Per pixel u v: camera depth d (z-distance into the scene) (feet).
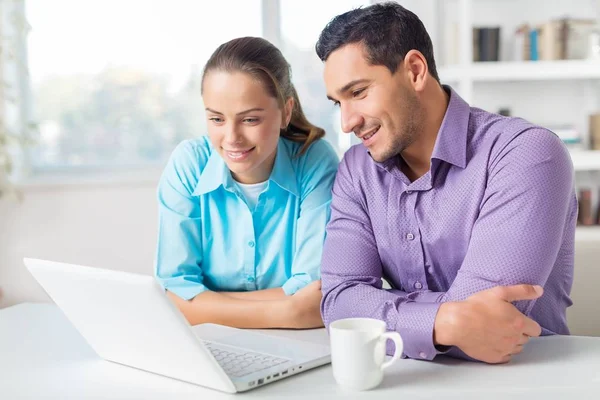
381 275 4.67
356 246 4.53
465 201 4.26
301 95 11.80
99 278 3.25
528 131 4.12
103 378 3.50
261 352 3.72
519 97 11.61
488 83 11.57
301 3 11.68
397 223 4.46
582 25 10.89
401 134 4.22
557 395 3.07
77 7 11.19
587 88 11.55
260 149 4.70
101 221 10.98
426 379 3.32
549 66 10.75
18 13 10.57
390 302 3.84
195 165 5.24
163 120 11.62
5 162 10.53
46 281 3.62
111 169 11.43
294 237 5.20
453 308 3.54
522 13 11.50
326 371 3.51
